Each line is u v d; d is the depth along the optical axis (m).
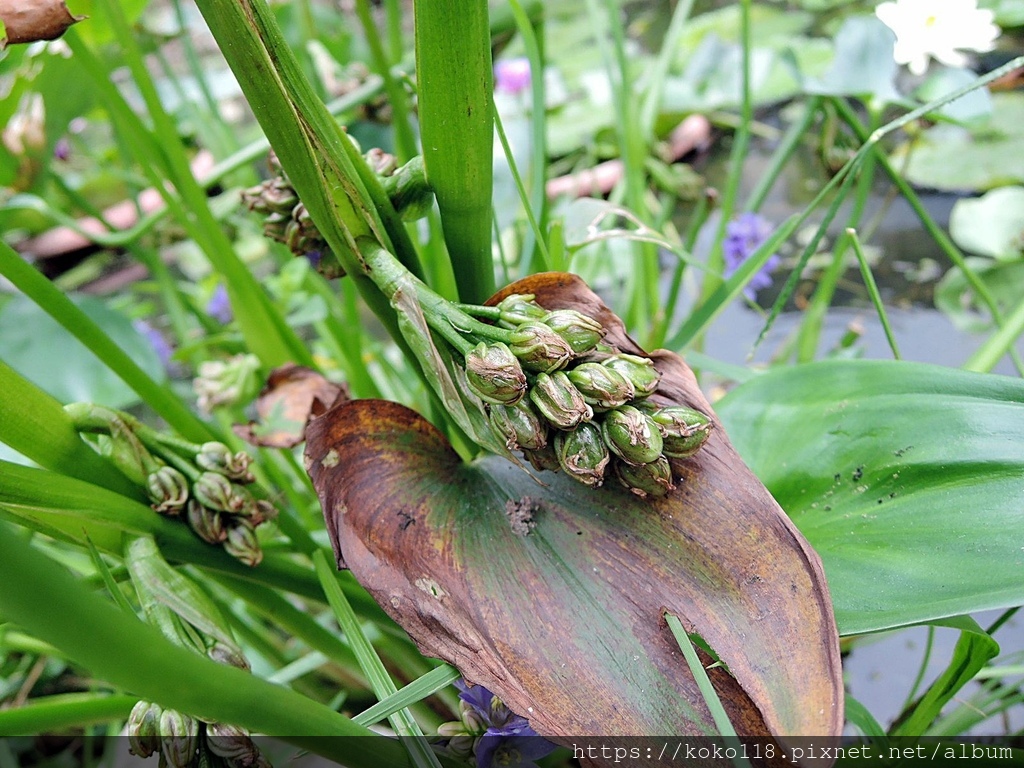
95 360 0.37
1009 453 0.17
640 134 0.39
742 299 0.53
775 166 0.38
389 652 0.28
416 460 0.18
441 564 0.16
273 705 0.13
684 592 0.16
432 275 0.31
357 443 0.18
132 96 0.84
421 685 0.16
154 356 0.38
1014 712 0.29
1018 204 0.48
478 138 0.17
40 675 0.35
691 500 0.16
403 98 0.34
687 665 0.15
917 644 0.33
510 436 0.15
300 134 0.15
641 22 0.91
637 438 0.15
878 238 0.55
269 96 0.15
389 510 0.17
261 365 0.33
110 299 0.69
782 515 0.16
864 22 0.34
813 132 0.67
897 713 0.30
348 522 0.17
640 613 0.16
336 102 0.35
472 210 0.18
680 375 0.17
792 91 0.71
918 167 0.59
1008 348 0.27
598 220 0.25
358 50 0.58
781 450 0.21
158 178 0.30
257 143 0.35
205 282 0.52
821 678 0.14
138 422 0.20
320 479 0.18
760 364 0.48
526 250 0.28
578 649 0.15
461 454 0.24
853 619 0.16
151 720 0.17
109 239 0.41
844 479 0.19
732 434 0.22
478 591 0.16
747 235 0.43
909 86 0.64
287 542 0.25
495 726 0.19
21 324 0.38
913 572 0.16
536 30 0.35
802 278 0.53
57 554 0.31
